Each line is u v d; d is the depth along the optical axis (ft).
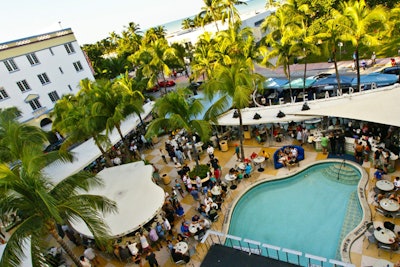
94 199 32.83
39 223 29.17
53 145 106.73
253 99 93.15
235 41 97.19
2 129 53.31
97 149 73.61
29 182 28.78
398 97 48.65
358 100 55.52
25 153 32.07
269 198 50.83
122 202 45.32
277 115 63.26
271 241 42.01
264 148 66.18
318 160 56.13
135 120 88.17
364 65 99.14
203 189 52.90
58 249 49.32
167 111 54.85
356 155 51.37
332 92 83.97
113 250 43.57
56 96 124.36
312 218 44.29
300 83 85.87
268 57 82.99
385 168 46.19
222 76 56.44
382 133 53.62
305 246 39.78
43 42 119.34
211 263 31.14
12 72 108.37
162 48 115.44
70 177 32.71
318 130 63.21
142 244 42.60
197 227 43.52
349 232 39.11
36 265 27.30
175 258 39.91
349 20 68.69
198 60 104.37
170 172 66.95
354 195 46.26
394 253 33.94
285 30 97.66
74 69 132.46
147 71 118.52
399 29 87.15
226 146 68.64
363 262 33.83
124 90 83.97
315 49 75.56
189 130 54.54
